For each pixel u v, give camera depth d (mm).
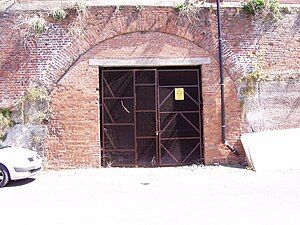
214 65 13328
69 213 7207
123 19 13117
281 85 13477
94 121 12820
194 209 7309
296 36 13758
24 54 12805
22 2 12977
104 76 13297
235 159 13141
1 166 10234
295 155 12422
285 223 6191
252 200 7969
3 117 12586
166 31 13242
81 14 12953
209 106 13203
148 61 13117
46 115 12680
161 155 13289
